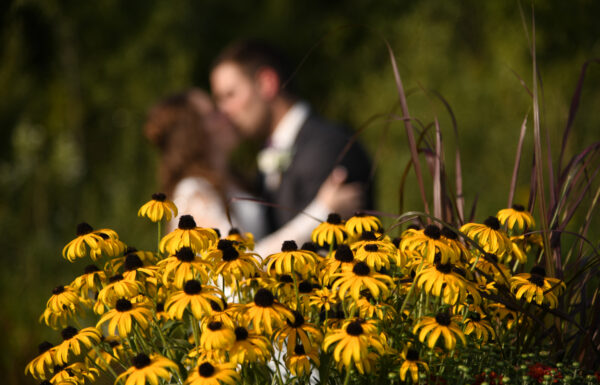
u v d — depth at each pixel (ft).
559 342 6.93
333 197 12.28
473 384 6.07
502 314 6.52
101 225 24.91
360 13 37.60
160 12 30.96
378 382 5.97
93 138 29.35
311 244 7.22
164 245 6.24
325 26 37.50
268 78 14.53
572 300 7.75
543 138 20.04
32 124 27.89
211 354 5.63
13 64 27.12
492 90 26.27
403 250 6.13
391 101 29.78
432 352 5.79
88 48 30.14
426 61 30.22
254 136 14.97
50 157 26.48
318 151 13.46
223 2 35.86
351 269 5.92
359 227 6.81
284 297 6.62
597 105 21.52
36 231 24.18
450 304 5.82
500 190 22.18
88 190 26.94
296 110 14.51
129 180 27.43
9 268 21.16
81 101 29.40
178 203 12.92
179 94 14.02
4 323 14.56
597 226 11.85
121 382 6.15
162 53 31.30
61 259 21.90
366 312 6.12
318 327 6.23
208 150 13.35
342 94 35.04
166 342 6.37
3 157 26.89
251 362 5.84
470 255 6.24
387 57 33.96
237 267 6.07
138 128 28.89
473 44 31.24
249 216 13.39
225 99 14.49
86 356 6.57
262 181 14.61
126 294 5.88
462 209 8.49
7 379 12.21
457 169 8.66
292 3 37.88
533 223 6.59
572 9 27.73
